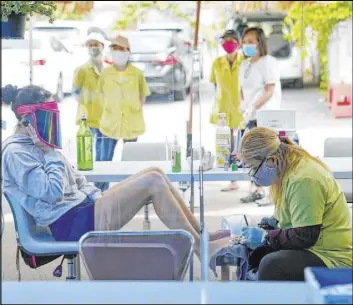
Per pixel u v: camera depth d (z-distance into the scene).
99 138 10.85
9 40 9.66
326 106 19.31
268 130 8.07
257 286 5.25
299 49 21.98
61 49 10.68
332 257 7.59
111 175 9.59
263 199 10.09
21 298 5.12
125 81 11.20
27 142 8.37
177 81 11.54
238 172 10.14
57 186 8.30
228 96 12.31
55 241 8.21
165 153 11.08
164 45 14.86
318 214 7.58
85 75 10.92
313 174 7.69
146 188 8.34
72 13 18.12
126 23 21.84
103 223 8.28
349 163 10.62
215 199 9.99
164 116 11.16
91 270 7.16
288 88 21.39
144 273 7.09
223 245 7.71
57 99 9.13
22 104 8.35
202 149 10.38
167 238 7.19
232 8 23.39
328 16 22.91
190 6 23.06
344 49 22.45
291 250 7.65
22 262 8.52
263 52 13.44
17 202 8.24
